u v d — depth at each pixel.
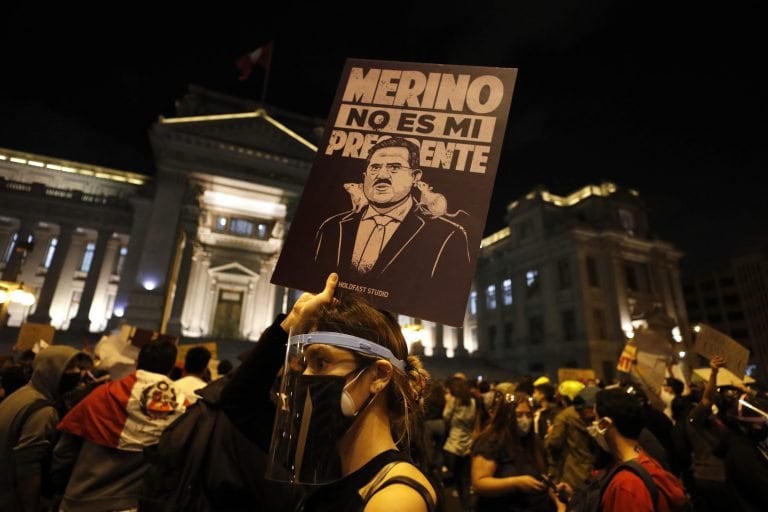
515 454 3.54
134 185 34.97
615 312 33.09
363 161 1.79
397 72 1.91
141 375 3.33
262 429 2.09
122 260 34.00
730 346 5.29
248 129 34.09
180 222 31.08
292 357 1.27
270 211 36.41
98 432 3.00
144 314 27.92
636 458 2.45
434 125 1.77
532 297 37.72
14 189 30.86
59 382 3.49
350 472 1.16
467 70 1.82
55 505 3.81
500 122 1.71
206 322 33.34
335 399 1.16
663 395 7.51
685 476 4.84
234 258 35.34
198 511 2.04
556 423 5.53
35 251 32.47
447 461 7.69
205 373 5.90
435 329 40.69
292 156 35.12
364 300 1.44
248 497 2.05
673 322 31.55
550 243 36.34
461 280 1.50
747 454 3.46
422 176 1.70
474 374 35.06
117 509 2.89
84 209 32.12
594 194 36.88
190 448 2.15
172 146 31.89
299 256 1.69
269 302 35.06
